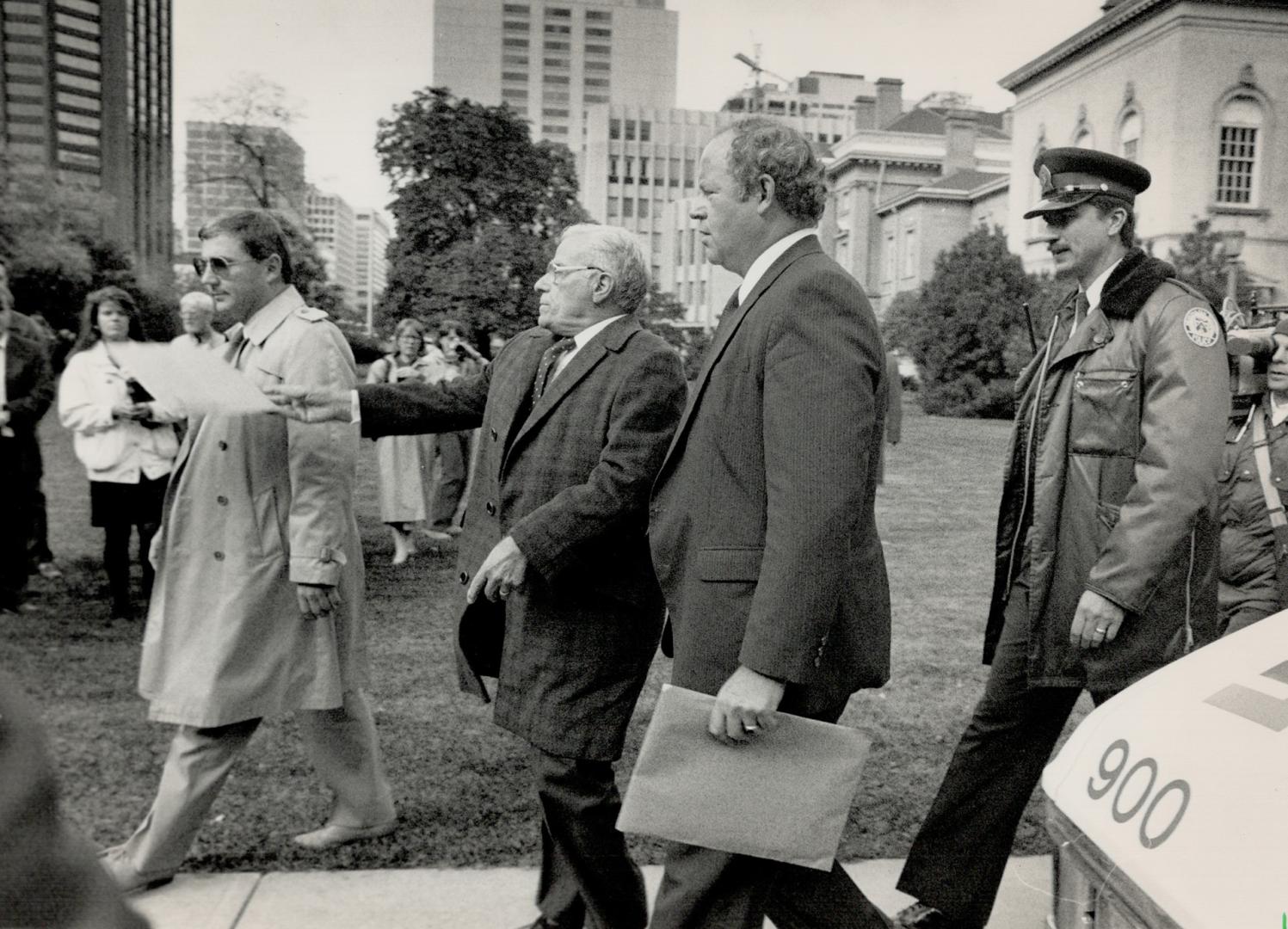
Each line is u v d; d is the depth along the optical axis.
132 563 8.00
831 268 2.14
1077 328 2.78
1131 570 2.54
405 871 3.25
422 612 6.86
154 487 6.30
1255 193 27.25
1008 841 2.91
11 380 6.39
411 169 30.56
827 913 2.28
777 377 2.07
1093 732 1.95
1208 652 2.03
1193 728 1.77
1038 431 2.80
